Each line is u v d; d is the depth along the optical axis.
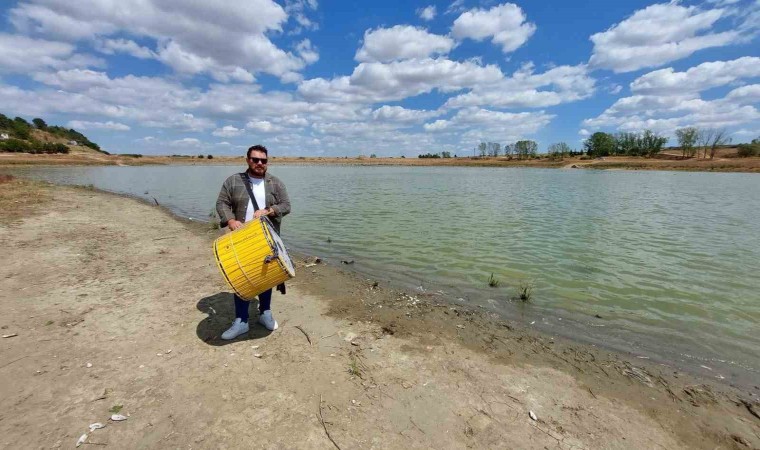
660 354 5.72
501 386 4.57
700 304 7.67
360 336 5.67
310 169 93.12
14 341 4.98
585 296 8.05
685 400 4.52
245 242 4.82
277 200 5.51
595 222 17.12
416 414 3.95
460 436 3.67
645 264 10.41
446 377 4.69
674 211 21.06
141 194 27.95
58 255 9.13
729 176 62.09
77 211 16.50
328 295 7.50
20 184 25.31
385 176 60.41
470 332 6.09
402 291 8.08
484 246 12.35
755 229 15.64
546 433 3.78
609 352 5.69
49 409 3.72
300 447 3.42
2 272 7.70
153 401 3.94
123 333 5.37
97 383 4.19
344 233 14.36
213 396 4.07
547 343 5.88
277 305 6.78
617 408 4.29
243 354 4.96
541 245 12.53
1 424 3.48
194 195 27.77
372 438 3.58
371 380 4.52
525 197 28.42
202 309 6.33
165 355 4.85
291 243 12.70
